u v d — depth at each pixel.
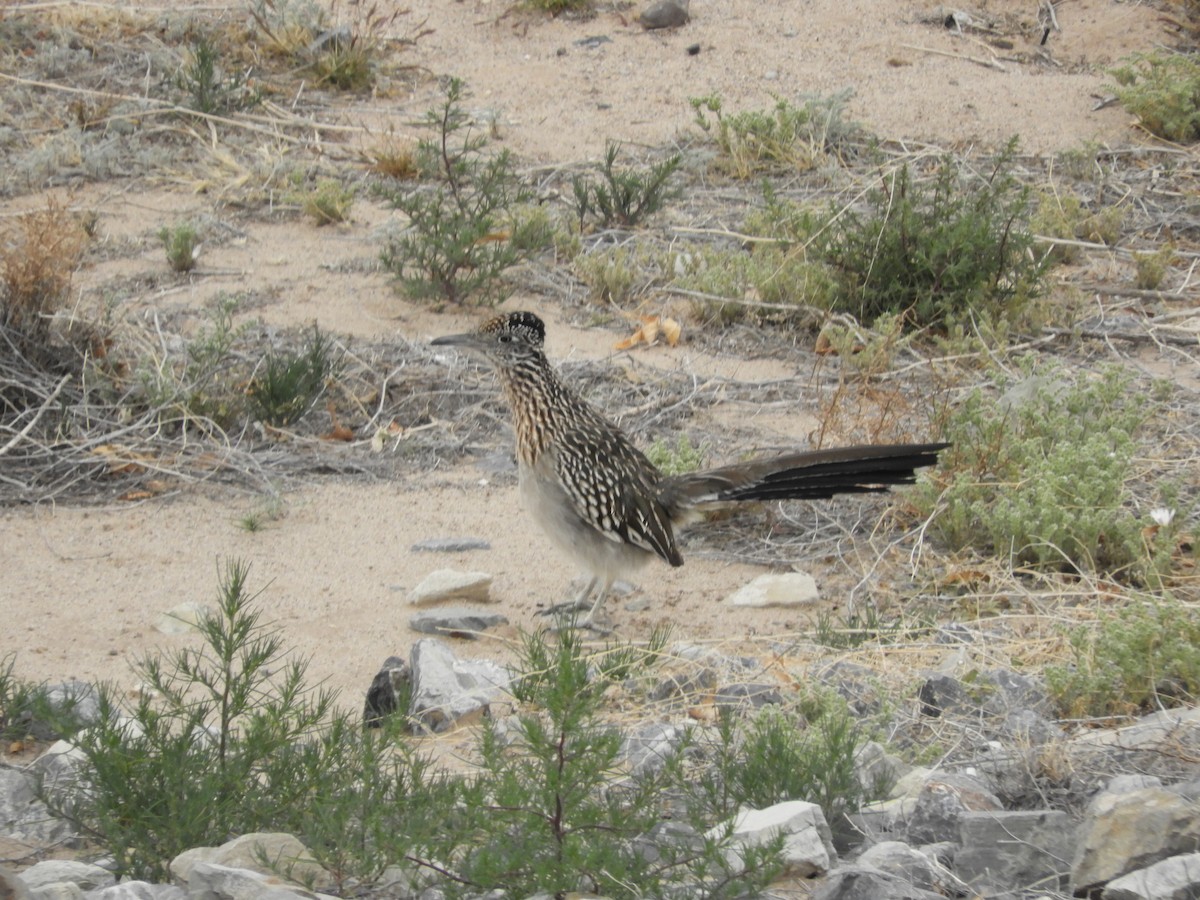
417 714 8.95
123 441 12.84
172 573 11.03
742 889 6.38
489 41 22.84
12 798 7.91
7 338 13.46
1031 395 12.66
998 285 15.35
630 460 10.45
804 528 11.92
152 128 19.59
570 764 6.36
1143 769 7.79
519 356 10.39
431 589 10.71
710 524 12.05
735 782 7.49
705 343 15.08
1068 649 9.57
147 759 7.27
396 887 6.85
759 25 23.39
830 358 14.70
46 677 9.56
